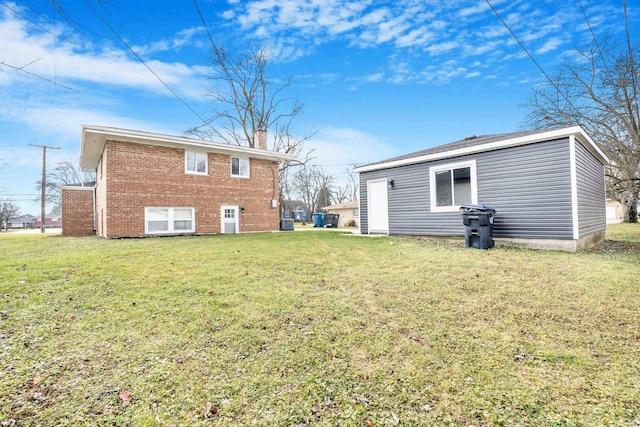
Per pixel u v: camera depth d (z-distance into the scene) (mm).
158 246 8438
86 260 6102
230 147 13781
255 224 14945
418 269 5727
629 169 15492
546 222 8000
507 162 8648
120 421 1916
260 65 23281
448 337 3029
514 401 2096
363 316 3535
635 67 15047
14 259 6219
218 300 3957
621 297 4102
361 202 12414
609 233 14055
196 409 2029
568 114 18234
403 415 1980
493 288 4562
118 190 11250
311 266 5934
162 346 2816
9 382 2264
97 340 2906
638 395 2137
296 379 2355
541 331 3152
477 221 8156
